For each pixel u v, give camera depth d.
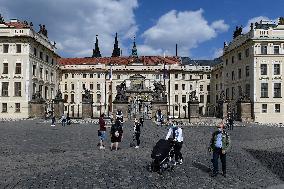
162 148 16.00
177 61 124.00
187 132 42.06
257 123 66.38
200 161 19.47
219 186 13.45
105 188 12.89
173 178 14.84
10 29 74.00
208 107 116.44
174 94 115.50
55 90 97.88
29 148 24.05
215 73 111.44
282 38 70.19
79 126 51.84
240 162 19.33
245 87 75.31
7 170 15.95
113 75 115.06
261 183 14.05
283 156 21.73
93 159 19.64
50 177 14.62
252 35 71.19
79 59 120.44
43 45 82.88
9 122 60.47
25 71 73.75
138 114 95.88
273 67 70.56
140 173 15.79
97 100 113.31
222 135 15.30
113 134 23.83
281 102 70.31
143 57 125.88
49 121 64.00
